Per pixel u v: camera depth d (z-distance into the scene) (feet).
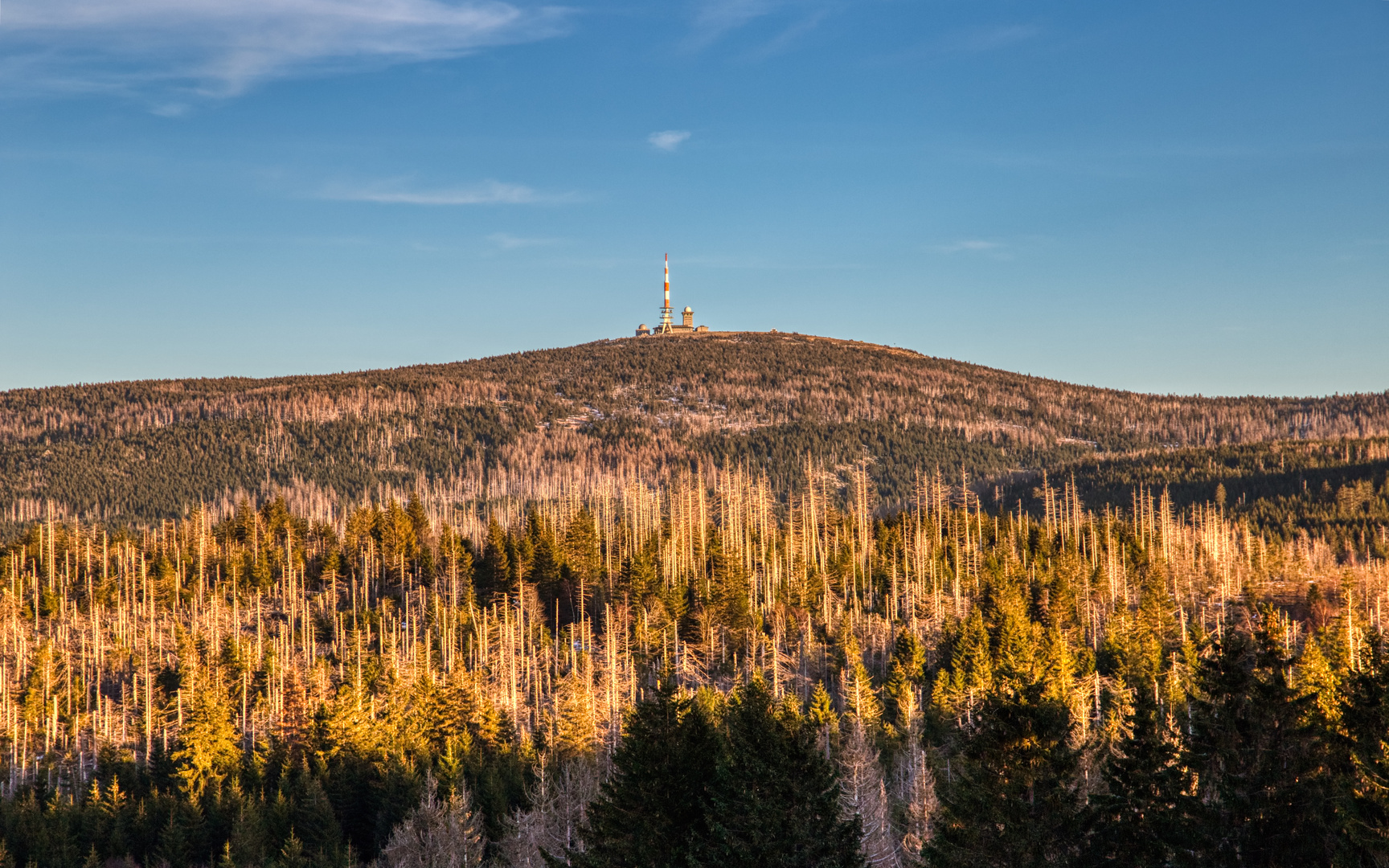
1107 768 121.90
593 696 344.69
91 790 327.47
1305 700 116.37
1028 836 109.91
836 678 407.64
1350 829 101.04
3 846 286.87
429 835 232.32
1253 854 114.01
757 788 115.24
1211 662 120.47
